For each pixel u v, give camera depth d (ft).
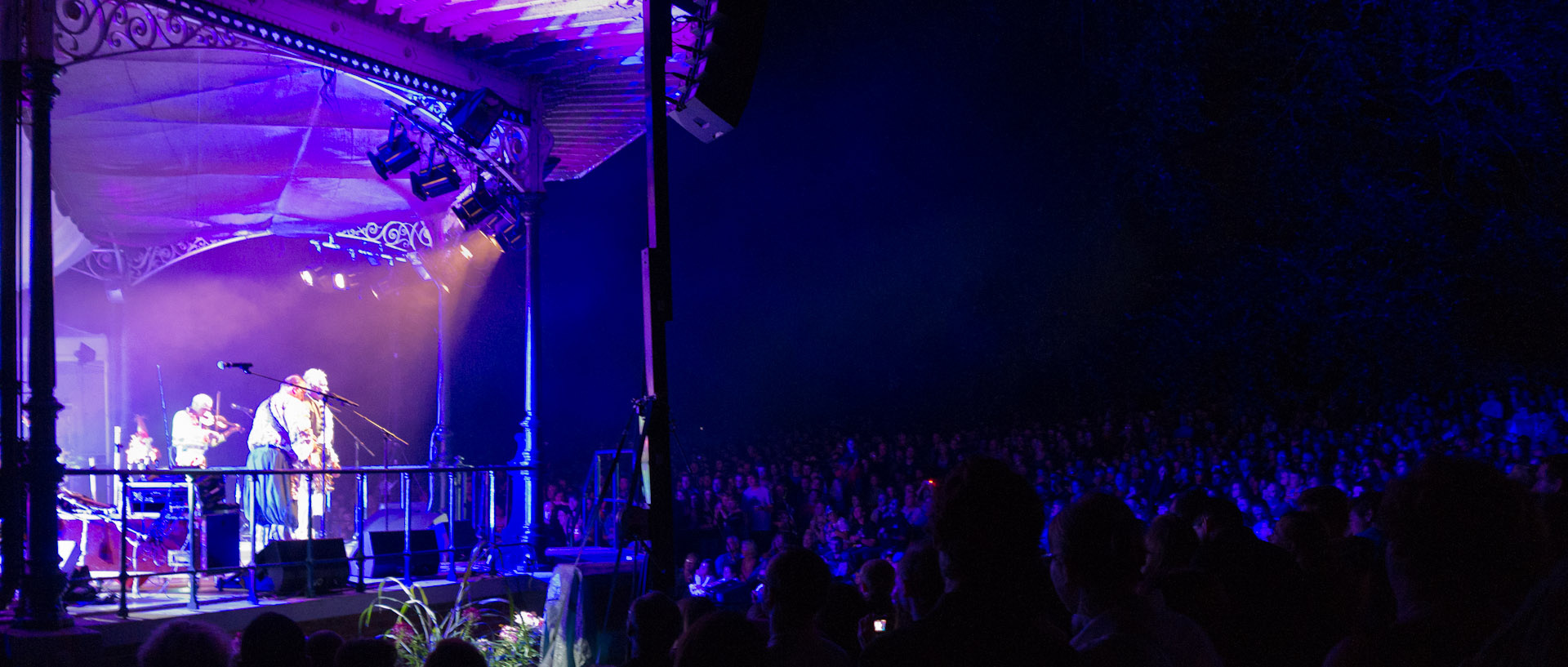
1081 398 69.62
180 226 42.70
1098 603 8.22
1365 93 58.18
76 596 21.12
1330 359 58.13
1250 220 62.39
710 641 8.30
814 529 45.88
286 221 43.47
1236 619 10.36
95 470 19.89
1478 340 57.26
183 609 20.66
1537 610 5.10
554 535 31.14
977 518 6.78
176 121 31.96
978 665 6.57
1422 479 6.77
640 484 19.06
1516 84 55.31
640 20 27.53
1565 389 50.34
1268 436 51.52
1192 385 62.28
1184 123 60.85
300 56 25.76
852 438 61.31
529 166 31.17
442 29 28.17
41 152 20.42
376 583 23.94
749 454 62.03
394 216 43.68
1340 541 12.58
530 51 29.96
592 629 19.65
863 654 6.91
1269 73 61.77
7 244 20.08
